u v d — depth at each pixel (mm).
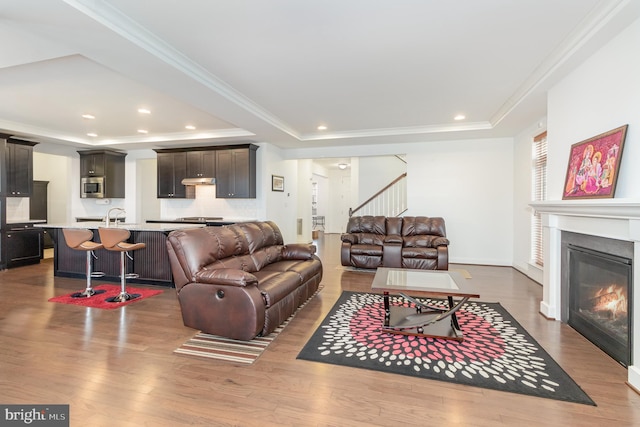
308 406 1800
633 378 1969
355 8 2143
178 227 4391
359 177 9484
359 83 3492
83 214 7402
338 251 7793
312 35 2494
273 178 6859
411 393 1924
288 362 2293
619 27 2213
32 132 5504
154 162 8258
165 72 2877
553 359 2338
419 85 3553
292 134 5672
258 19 2264
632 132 2166
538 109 4031
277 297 2768
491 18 2270
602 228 2434
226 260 3186
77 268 4797
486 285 4484
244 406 1796
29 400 1839
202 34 2469
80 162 7117
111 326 2957
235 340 2654
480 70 3152
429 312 3230
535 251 4809
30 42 2363
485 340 2664
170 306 3545
